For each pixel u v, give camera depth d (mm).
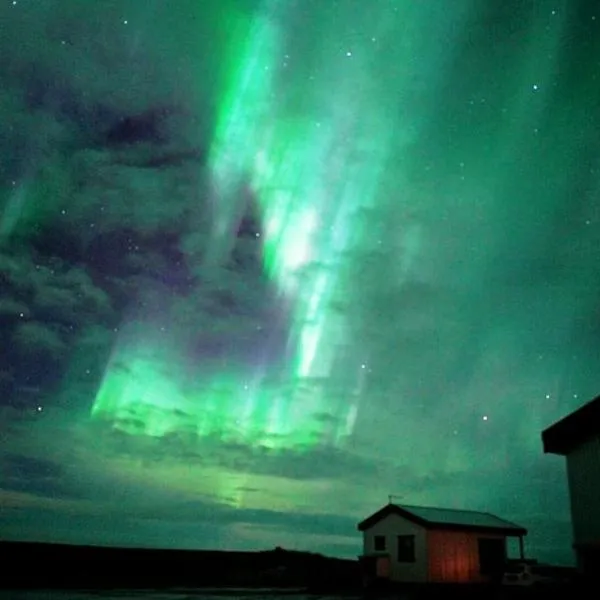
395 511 25391
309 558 39594
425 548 23859
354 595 21344
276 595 21891
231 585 30359
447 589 19750
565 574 20656
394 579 24531
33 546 33969
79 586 26875
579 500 11977
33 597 19828
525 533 25984
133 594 22031
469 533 24719
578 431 12156
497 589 17781
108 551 35719
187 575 35500
